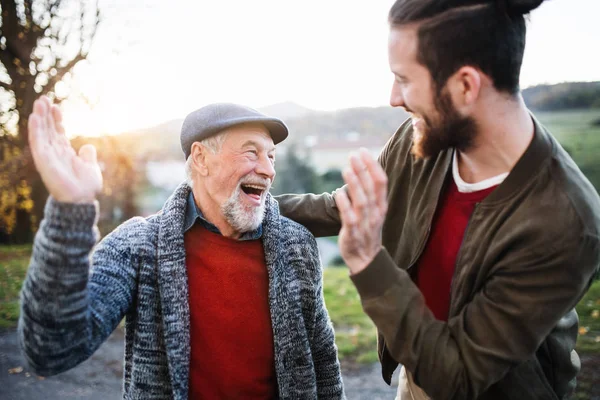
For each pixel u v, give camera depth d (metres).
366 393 3.06
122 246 1.30
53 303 1.02
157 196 9.86
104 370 3.63
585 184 1.09
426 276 1.32
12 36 8.40
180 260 1.31
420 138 1.15
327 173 12.55
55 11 8.38
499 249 1.09
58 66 8.61
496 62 1.03
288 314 1.37
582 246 1.01
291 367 1.35
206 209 1.41
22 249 8.33
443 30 1.02
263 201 1.42
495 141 1.10
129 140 9.47
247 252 1.41
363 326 4.08
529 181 1.08
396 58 1.08
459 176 1.24
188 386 1.30
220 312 1.34
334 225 1.56
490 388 1.22
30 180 9.02
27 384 3.37
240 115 1.36
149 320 1.28
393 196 1.44
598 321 3.74
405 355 1.06
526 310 1.03
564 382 1.28
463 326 1.09
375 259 1.05
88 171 1.06
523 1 1.00
